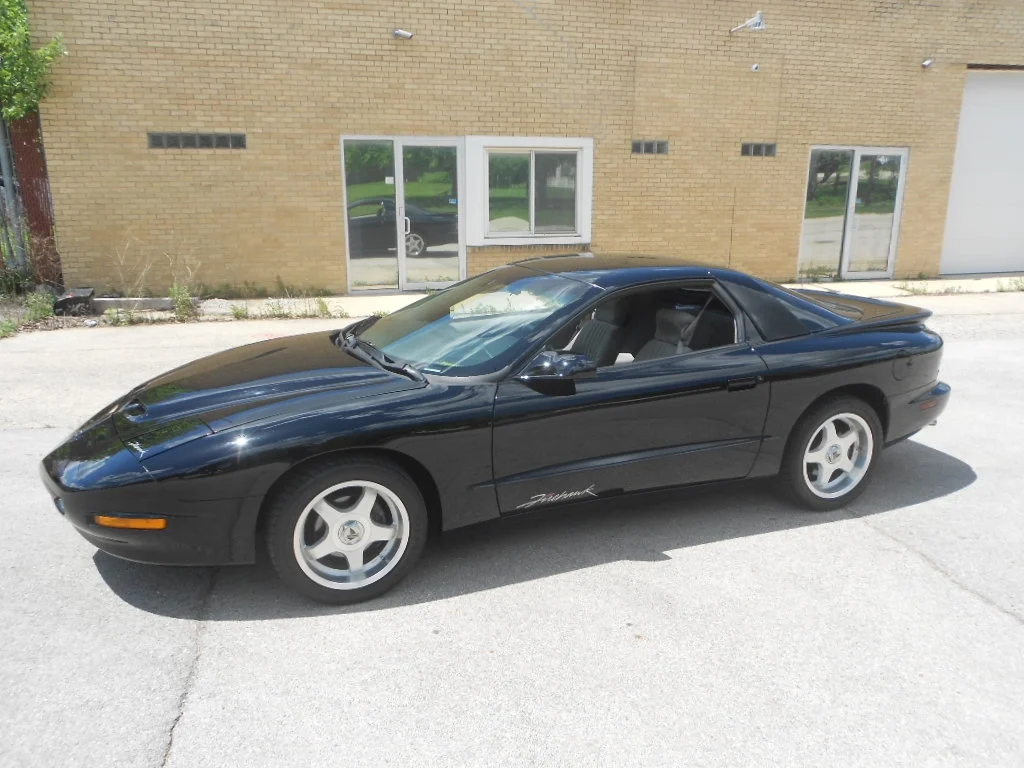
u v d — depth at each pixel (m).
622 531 4.10
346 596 3.34
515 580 3.59
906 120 13.44
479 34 11.20
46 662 2.94
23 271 10.46
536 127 11.73
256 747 2.51
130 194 10.52
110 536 3.16
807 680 2.87
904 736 2.58
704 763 2.46
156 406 3.58
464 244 11.95
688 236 12.82
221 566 3.33
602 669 2.93
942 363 8.02
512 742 2.54
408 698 2.76
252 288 11.24
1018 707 2.73
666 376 3.84
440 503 3.49
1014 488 4.73
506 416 3.51
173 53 10.24
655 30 11.85
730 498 4.55
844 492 4.38
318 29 10.62
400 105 11.15
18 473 4.81
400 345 4.06
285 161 10.92
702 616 3.29
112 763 2.43
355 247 11.53
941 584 3.57
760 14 11.44
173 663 2.95
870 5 12.72
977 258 14.70
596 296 3.90
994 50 13.50
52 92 9.99
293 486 3.20
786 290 4.45
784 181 13.07
